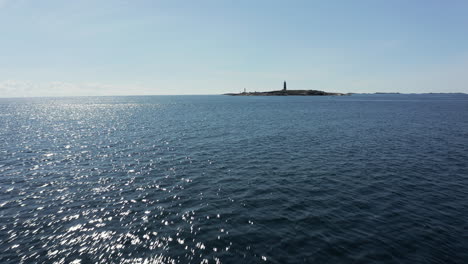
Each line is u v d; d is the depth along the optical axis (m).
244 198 18.16
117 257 12.04
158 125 56.41
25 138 42.06
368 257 11.57
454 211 15.74
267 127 51.84
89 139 40.66
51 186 20.84
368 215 15.36
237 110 99.00
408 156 28.70
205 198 18.28
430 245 12.34
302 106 120.94
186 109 108.50
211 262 11.46
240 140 38.56
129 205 17.34
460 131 45.12
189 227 14.40
